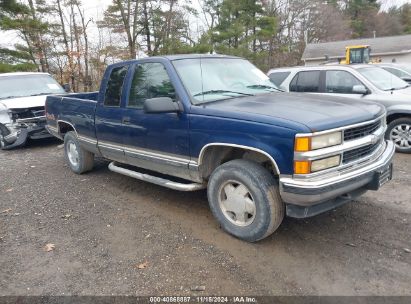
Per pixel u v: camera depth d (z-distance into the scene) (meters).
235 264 3.40
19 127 8.50
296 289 3.02
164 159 4.37
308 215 3.35
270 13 40.12
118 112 4.92
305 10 45.25
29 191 5.68
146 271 3.36
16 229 4.36
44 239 4.07
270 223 3.51
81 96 7.12
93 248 3.82
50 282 3.27
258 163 3.71
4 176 6.61
